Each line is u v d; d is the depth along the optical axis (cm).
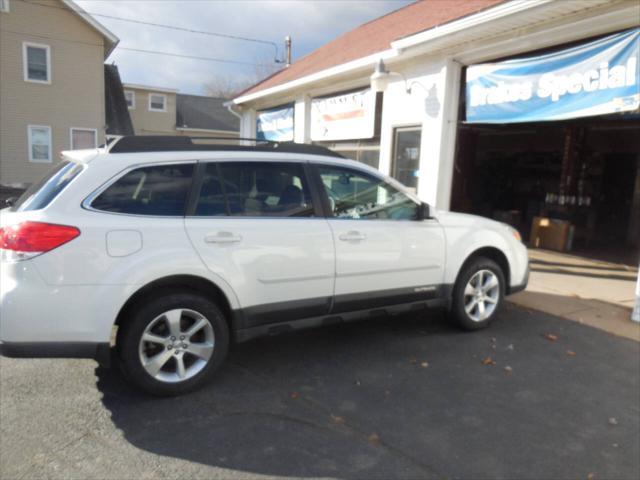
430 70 879
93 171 332
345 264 414
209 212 364
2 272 308
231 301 368
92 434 307
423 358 436
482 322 508
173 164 358
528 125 1116
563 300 628
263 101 1596
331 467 281
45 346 311
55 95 2248
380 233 432
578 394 375
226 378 389
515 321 543
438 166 868
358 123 1101
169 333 348
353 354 443
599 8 615
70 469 273
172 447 296
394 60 929
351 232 416
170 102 3609
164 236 340
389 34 1173
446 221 480
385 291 441
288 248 385
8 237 307
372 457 291
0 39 2119
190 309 352
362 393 369
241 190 380
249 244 369
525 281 544
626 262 895
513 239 530
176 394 355
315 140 1299
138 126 3550
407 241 448
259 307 381
